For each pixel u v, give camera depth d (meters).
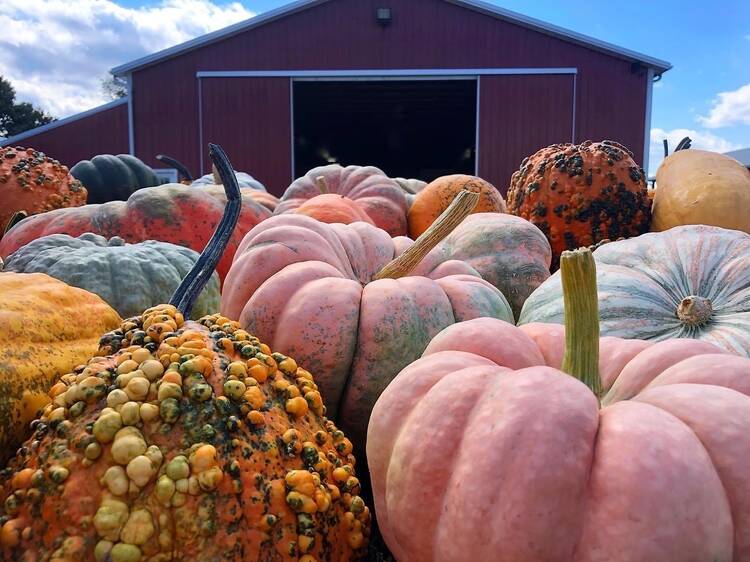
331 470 1.71
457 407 1.54
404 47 19.75
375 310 2.45
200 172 20.12
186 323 1.85
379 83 22.17
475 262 3.74
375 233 3.32
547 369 1.54
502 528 1.32
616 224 4.77
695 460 1.30
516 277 3.70
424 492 1.50
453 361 1.75
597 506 1.30
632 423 1.38
